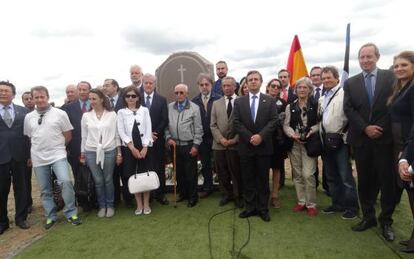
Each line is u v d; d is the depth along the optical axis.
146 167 4.48
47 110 4.13
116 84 5.05
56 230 4.05
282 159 4.47
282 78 5.50
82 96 4.77
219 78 5.69
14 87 4.12
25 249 3.56
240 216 4.16
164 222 4.12
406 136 3.05
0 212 4.11
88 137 4.30
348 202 4.03
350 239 3.46
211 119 4.60
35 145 4.09
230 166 4.51
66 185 4.17
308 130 4.08
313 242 3.42
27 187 4.57
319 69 5.21
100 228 4.03
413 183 2.94
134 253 3.35
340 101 3.83
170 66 5.98
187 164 4.65
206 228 3.88
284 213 4.29
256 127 3.94
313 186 4.18
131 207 4.76
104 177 4.39
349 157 3.97
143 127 4.39
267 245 3.39
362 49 3.44
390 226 3.49
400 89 3.13
